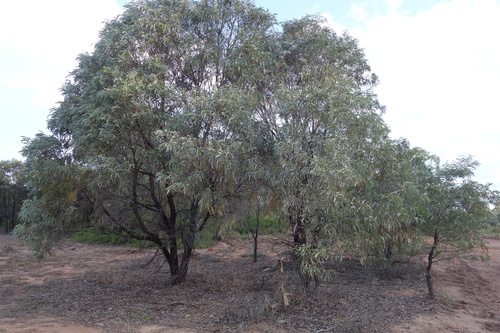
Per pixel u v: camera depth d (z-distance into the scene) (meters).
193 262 15.72
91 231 10.27
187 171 7.84
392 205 7.70
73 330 6.64
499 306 9.05
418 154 10.31
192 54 9.52
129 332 6.54
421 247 10.25
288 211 7.86
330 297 9.08
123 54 8.79
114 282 11.64
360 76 10.60
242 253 18.86
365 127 8.02
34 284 11.74
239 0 9.75
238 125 7.92
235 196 9.23
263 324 6.95
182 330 6.65
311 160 7.27
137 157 8.41
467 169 9.06
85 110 8.23
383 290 10.48
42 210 8.66
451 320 7.68
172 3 9.75
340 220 7.36
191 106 8.32
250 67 8.99
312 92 7.95
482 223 8.97
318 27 9.79
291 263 10.95
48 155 8.73
